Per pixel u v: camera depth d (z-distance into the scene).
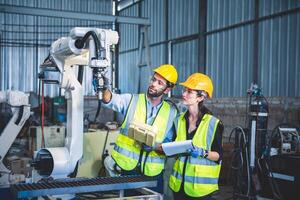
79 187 1.63
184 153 1.92
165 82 2.12
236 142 3.89
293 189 3.32
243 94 5.35
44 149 2.01
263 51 5.00
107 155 3.26
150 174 2.10
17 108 3.14
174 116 2.19
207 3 6.12
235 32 5.51
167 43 7.25
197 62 6.36
